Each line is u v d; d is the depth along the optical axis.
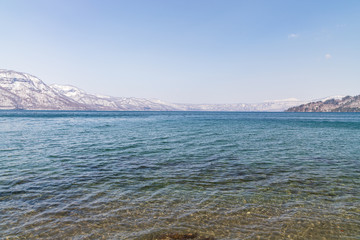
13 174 15.77
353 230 8.86
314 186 13.74
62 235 8.30
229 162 19.98
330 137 39.09
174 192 12.62
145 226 8.96
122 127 57.78
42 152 23.84
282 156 22.70
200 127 59.53
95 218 9.55
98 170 17.06
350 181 14.74
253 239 8.20
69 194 12.16
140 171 16.88
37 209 10.31
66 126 59.34
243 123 81.56
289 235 8.48
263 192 12.70
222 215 9.94
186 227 8.91
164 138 35.91
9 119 90.94
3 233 8.33
